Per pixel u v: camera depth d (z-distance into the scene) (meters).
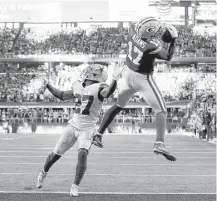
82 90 10.46
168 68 53.03
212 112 37.19
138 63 7.63
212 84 49.56
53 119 43.81
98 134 8.30
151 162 17.00
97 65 10.67
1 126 42.25
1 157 18.64
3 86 49.75
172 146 24.95
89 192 10.53
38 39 56.12
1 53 53.06
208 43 54.03
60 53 53.59
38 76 52.09
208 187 11.38
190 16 62.25
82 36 56.69
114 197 9.80
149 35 7.57
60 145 10.53
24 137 32.59
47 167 10.75
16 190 10.84
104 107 44.66
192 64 55.25
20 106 46.50
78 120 10.41
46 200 9.44
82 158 10.12
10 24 61.00
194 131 35.84
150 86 7.66
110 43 55.38
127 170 14.68
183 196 9.96
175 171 14.51
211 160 17.88
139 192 10.60
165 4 61.59
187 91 48.66
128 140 29.42
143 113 43.62
